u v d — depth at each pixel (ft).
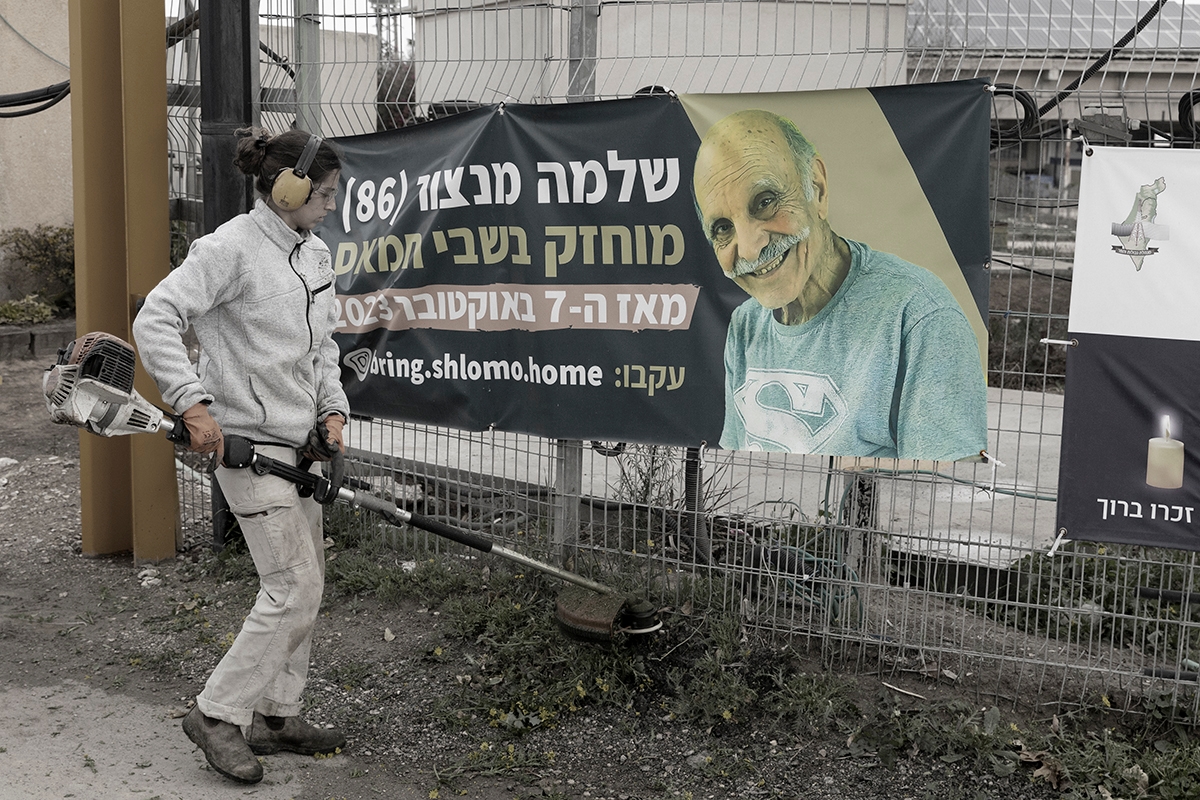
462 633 13.06
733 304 12.19
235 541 16.02
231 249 9.62
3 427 24.91
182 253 17.76
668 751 10.92
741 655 12.07
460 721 11.37
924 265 11.27
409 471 15.64
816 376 11.88
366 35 15.35
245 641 10.02
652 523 13.94
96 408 9.19
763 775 10.48
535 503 15.49
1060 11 13.01
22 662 12.80
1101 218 10.57
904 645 11.89
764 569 12.69
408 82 15.21
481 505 14.75
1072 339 10.80
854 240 11.50
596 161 12.57
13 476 20.31
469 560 14.87
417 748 11.03
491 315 13.55
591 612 11.71
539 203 12.95
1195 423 10.54
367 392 14.75
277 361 9.89
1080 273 10.68
